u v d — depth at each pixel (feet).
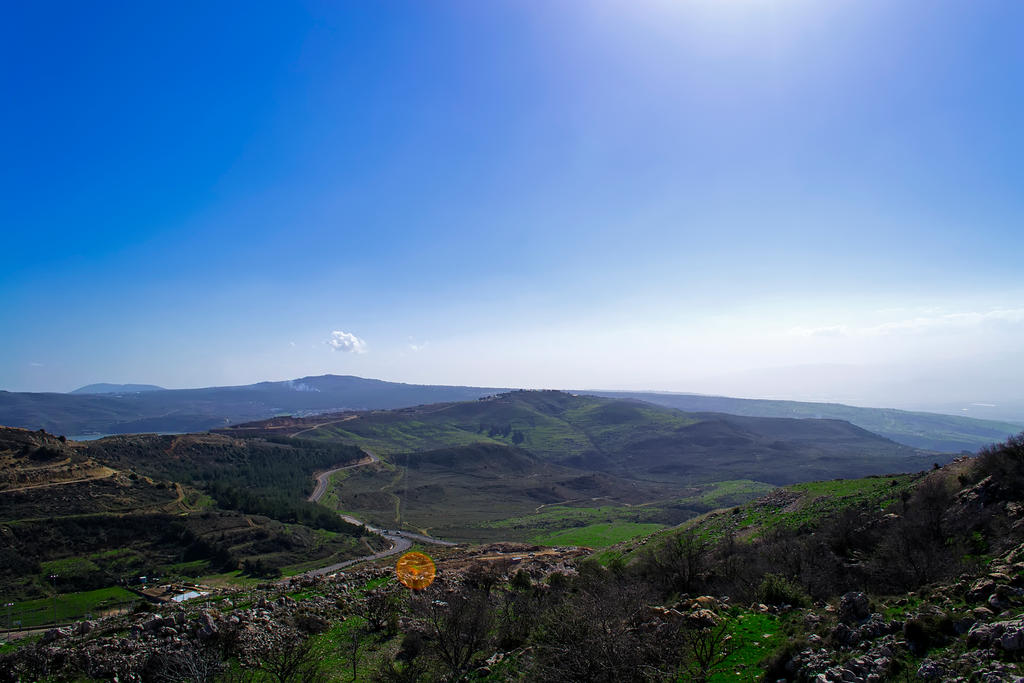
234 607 95.04
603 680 44.65
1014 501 85.10
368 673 67.56
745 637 57.16
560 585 98.53
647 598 74.28
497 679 57.98
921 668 39.40
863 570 78.02
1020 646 36.65
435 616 71.15
